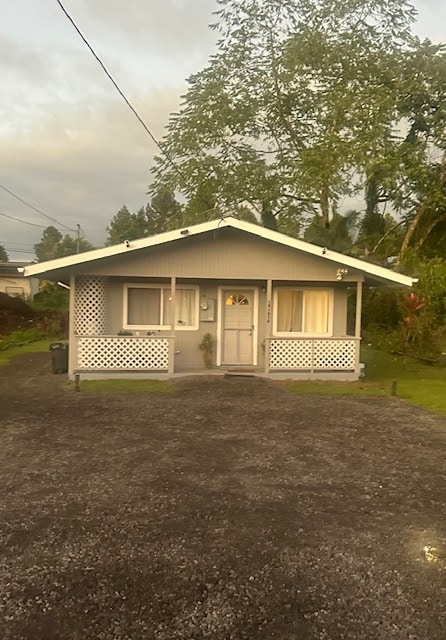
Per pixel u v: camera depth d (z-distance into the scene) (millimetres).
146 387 12656
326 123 26375
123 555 4316
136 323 14977
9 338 24641
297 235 28734
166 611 3539
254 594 3756
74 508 5301
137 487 5914
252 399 11234
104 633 3305
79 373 13852
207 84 27234
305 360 14461
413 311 18875
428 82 24609
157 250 14055
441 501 5602
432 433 8508
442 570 4125
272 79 26922
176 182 27828
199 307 15234
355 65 25531
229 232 14164
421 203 25906
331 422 9211
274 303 15352
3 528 4824
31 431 8453
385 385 13430
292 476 6352
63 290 37438
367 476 6383
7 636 3266
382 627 3393
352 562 4238
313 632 3338
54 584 3865
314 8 26188
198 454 7215
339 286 15406
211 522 4984
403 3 25438
